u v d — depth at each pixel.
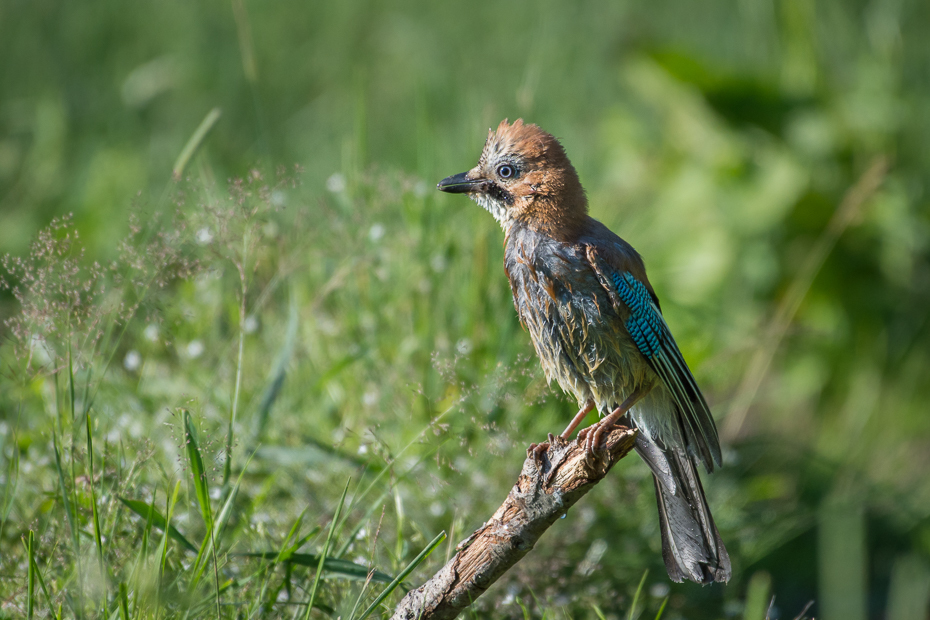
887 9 15.95
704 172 14.40
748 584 9.95
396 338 10.15
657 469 8.10
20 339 7.45
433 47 18.92
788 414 13.77
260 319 10.22
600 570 8.88
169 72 17.64
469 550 6.46
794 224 13.90
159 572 6.14
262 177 9.12
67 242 7.75
